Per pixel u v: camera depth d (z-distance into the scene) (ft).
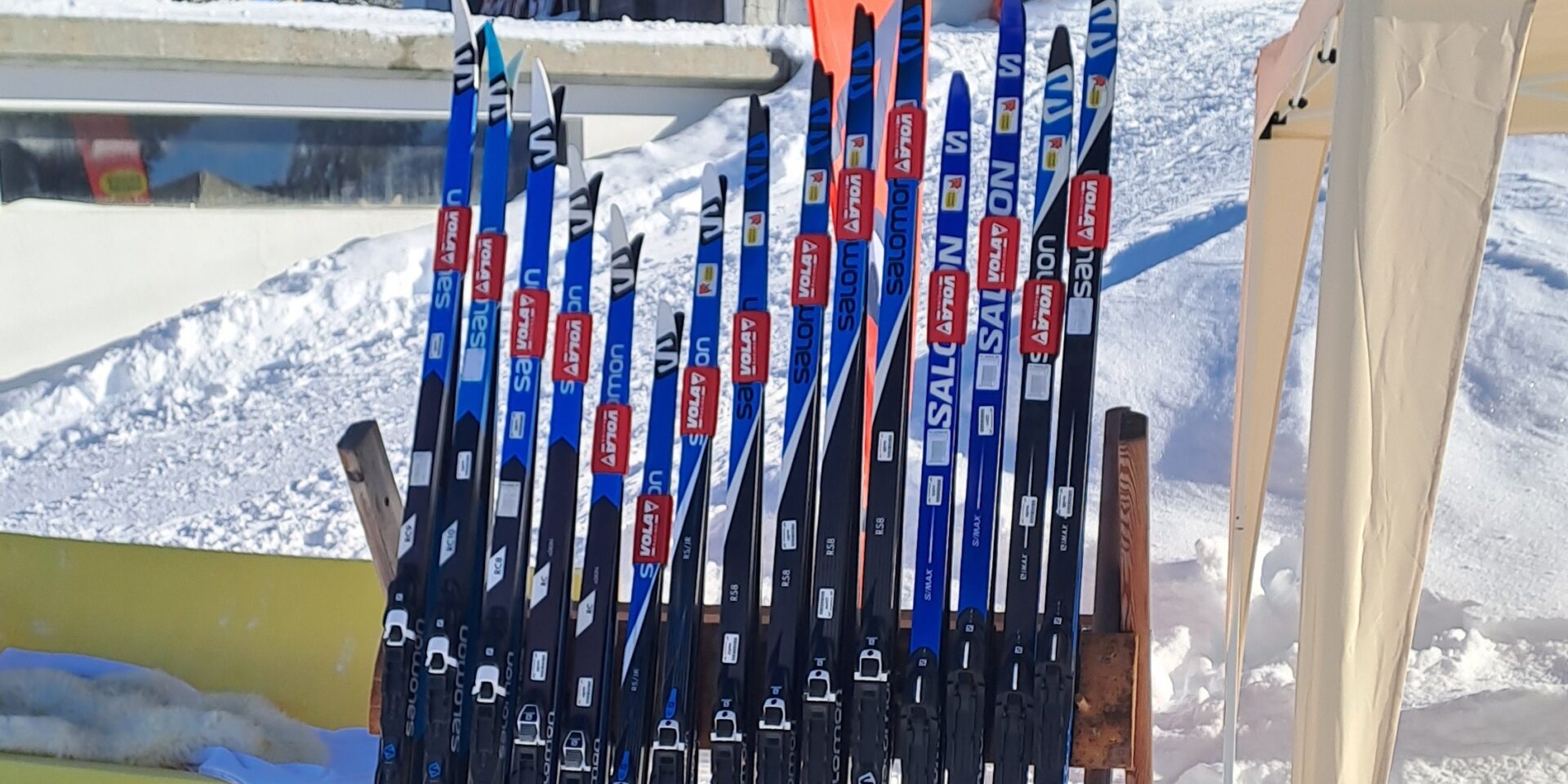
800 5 35.47
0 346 26.17
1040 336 7.41
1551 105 8.41
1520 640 10.55
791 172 27.71
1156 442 16.28
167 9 26.40
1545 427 15.05
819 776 7.27
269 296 25.67
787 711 7.36
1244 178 24.40
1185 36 33.27
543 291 8.14
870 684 7.25
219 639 9.70
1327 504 5.36
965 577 7.33
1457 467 14.61
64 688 8.78
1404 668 5.32
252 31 26.17
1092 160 7.43
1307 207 8.75
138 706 8.67
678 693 7.54
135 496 19.43
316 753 8.79
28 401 24.02
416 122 27.25
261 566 9.78
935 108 29.45
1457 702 9.62
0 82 25.72
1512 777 8.63
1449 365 5.19
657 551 7.84
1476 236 5.13
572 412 8.00
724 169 27.89
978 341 7.54
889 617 7.36
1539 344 16.55
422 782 7.64
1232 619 8.44
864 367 7.83
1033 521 7.27
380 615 9.64
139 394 24.08
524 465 7.89
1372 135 5.21
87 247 26.35
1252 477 8.59
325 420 21.45
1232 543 8.63
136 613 9.77
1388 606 5.32
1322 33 6.74
